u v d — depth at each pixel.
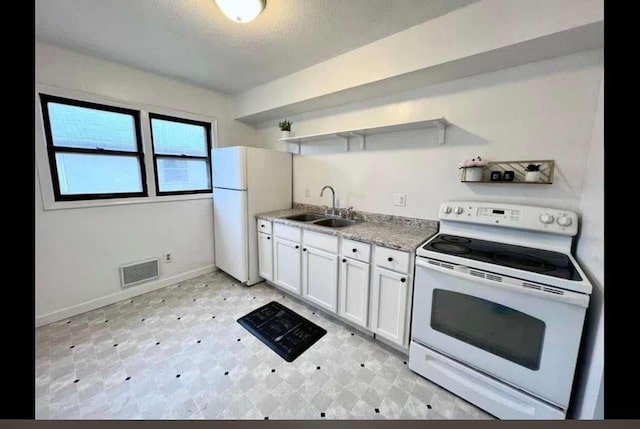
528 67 1.66
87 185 2.39
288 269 2.62
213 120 3.18
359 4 1.54
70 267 2.30
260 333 2.10
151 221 2.79
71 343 1.96
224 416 1.41
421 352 1.64
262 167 2.96
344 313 2.16
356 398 1.52
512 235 1.70
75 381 1.61
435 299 1.57
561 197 1.61
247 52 2.16
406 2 1.52
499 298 1.33
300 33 1.86
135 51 2.16
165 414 1.41
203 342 1.99
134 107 2.56
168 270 2.96
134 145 2.65
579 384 1.23
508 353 1.34
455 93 1.96
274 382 1.63
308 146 3.06
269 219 2.74
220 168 3.04
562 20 1.28
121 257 2.60
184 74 2.66
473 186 1.94
